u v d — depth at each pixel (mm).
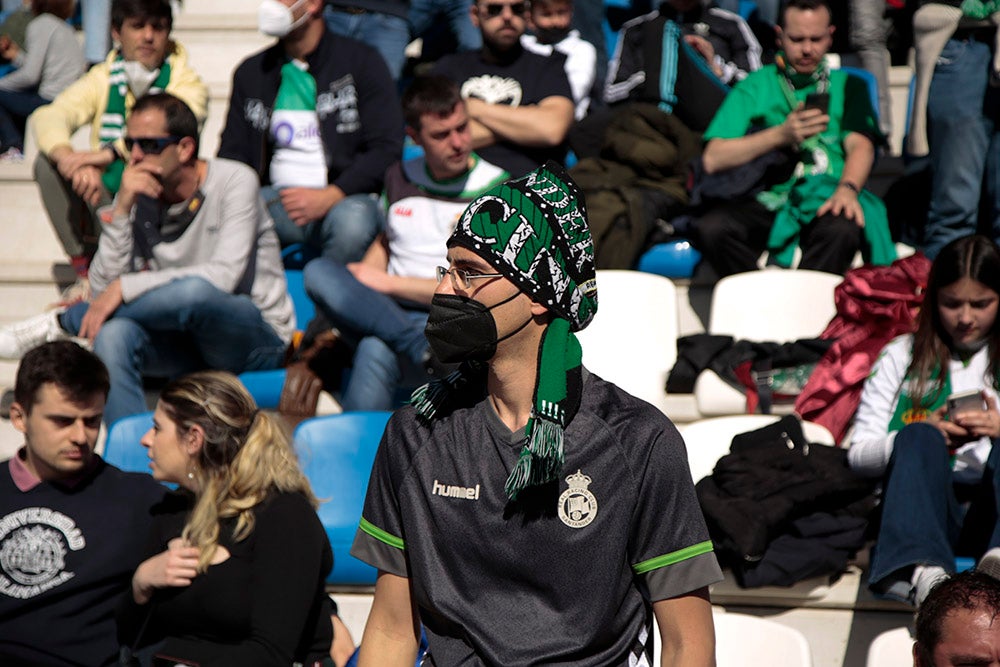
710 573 4926
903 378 9664
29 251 14875
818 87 13234
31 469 8820
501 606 4938
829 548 9070
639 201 13031
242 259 12000
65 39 16828
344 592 10227
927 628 5508
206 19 17594
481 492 4918
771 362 11016
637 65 14820
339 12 16359
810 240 12625
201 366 12320
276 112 14031
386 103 13930
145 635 8039
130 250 12039
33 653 8555
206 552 7863
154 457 8203
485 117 13695
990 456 8883
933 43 12984
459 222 4945
